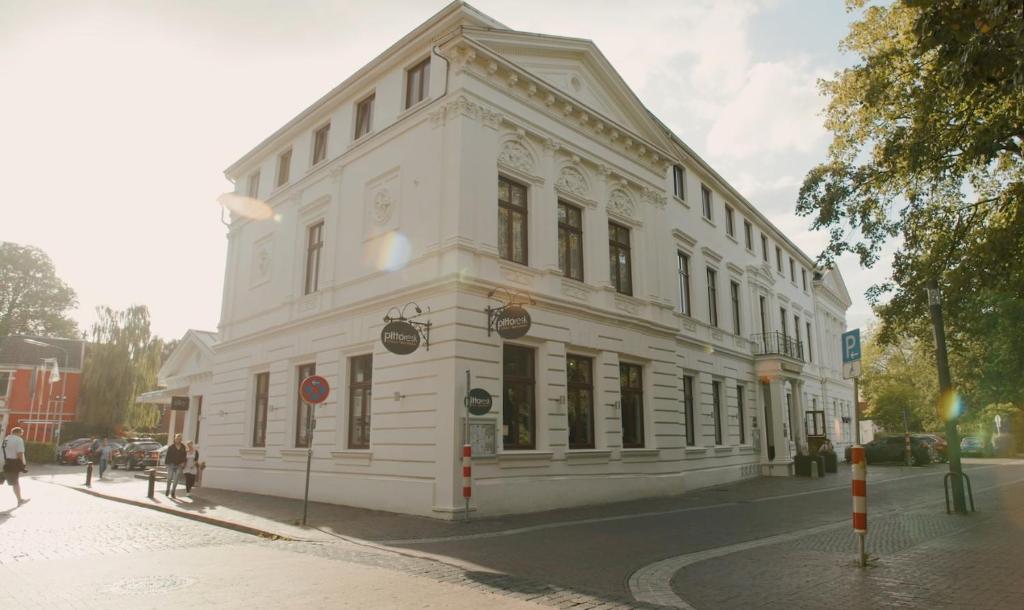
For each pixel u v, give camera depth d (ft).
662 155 69.72
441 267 48.34
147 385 167.22
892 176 49.85
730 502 54.80
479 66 51.85
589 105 62.54
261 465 65.46
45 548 31.99
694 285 81.35
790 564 26.63
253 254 75.41
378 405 51.42
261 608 20.04
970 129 40.93
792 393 104.01
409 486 46.78
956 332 60.39
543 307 52.60
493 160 51.72
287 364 64.34
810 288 132.05
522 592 22.38
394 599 21.26
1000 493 56.90
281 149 74.54
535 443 51.01
